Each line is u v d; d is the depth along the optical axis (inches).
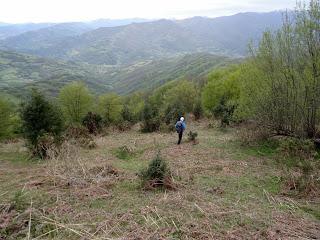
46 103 757.9
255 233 295.1
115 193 403.2
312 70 661.3
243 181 479.5
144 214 328.2
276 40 706.8
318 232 305.1
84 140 837.8
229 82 1496.1
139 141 892.0
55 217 316.5
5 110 1259.2
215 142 821.9
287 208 370.6
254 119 794.2
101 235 281.7
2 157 753.6
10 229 294.0
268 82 729.6
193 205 354.9
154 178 434.9
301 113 692.1
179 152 711.1
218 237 284.5
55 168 490.9
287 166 573.9
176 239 275.4
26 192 387.9
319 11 640.4
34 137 729.0
